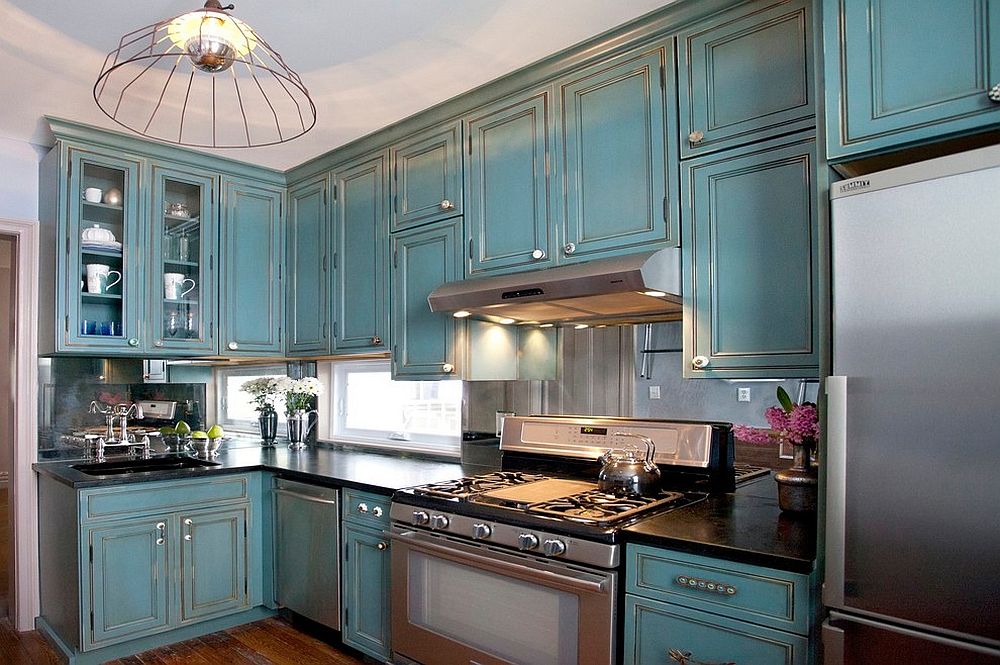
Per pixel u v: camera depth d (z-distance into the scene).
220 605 3.03
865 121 1.48
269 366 4.11
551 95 2.44
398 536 2.31
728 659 1.56
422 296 2.87
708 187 2.02
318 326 3.44
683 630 1.64
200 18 1.81
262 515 3.19
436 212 2.82
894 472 1.28
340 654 2.79
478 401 3.06
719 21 2.02
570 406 2.77
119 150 3.13
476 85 2.65
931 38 1.41
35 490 3.18
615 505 1.98
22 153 3.17
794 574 1.46
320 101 2.78
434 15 2.15
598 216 2.28
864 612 1.31
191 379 3.85
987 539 1.17
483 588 2.08
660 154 2.13
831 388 1.36
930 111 1.40
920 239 1.27
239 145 3.28
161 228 3.24
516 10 2.12
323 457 3.38
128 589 2.78
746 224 1.93
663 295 2.08
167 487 2.89
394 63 2.46
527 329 2.94
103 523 2.72
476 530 2.04
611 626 1.74
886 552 1.29
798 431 1.88
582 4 2.09
